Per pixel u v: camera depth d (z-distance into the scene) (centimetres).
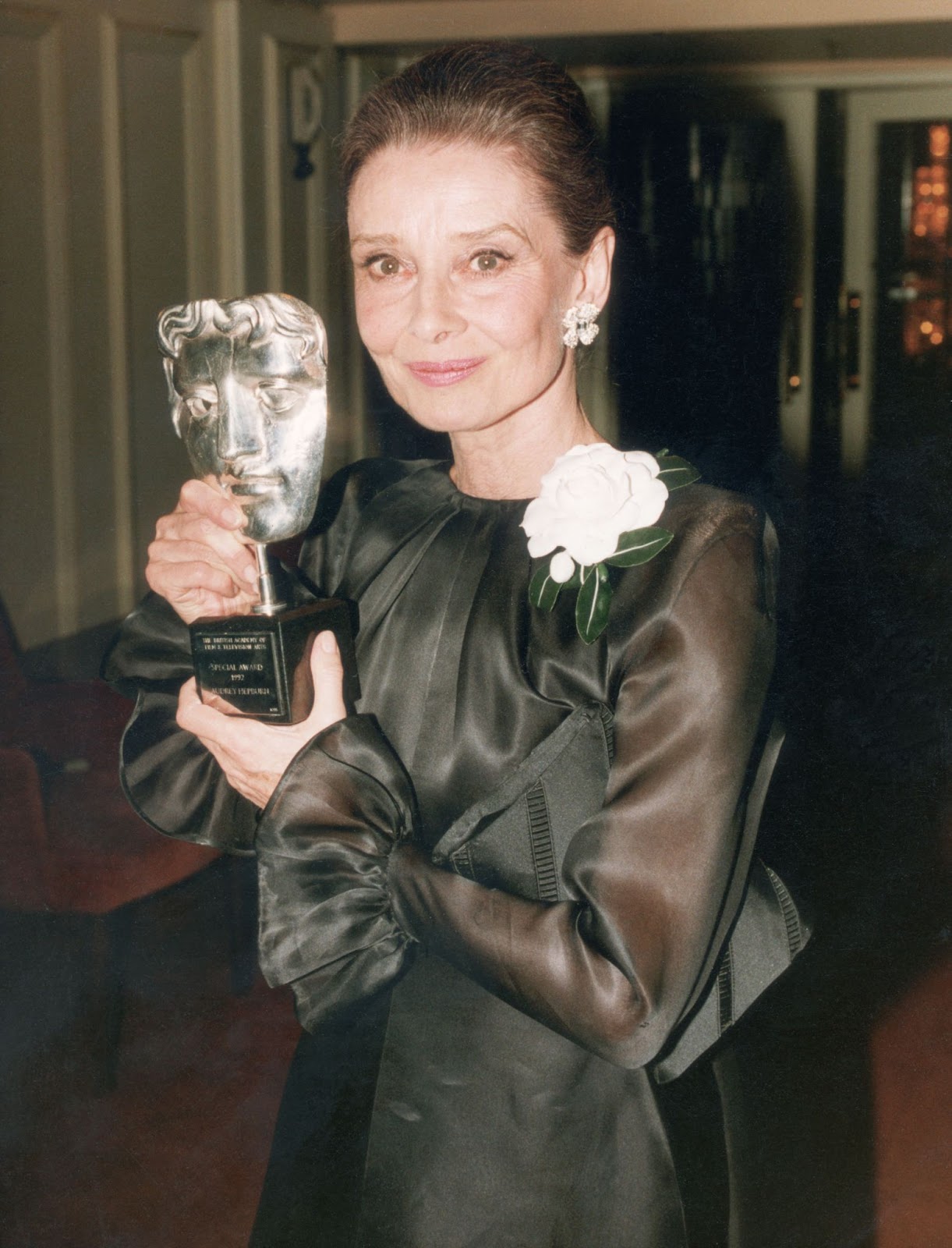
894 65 665
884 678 476
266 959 113
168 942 339
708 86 682
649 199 696
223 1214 236
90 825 277
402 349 110
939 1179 235
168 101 469
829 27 552
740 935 117
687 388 699
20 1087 272
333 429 575
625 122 692
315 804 112
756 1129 128
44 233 414
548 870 113
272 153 519
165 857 278
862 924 329
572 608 112
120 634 132
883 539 605
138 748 128
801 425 707
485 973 105
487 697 115
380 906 113
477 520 122
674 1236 113
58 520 427
